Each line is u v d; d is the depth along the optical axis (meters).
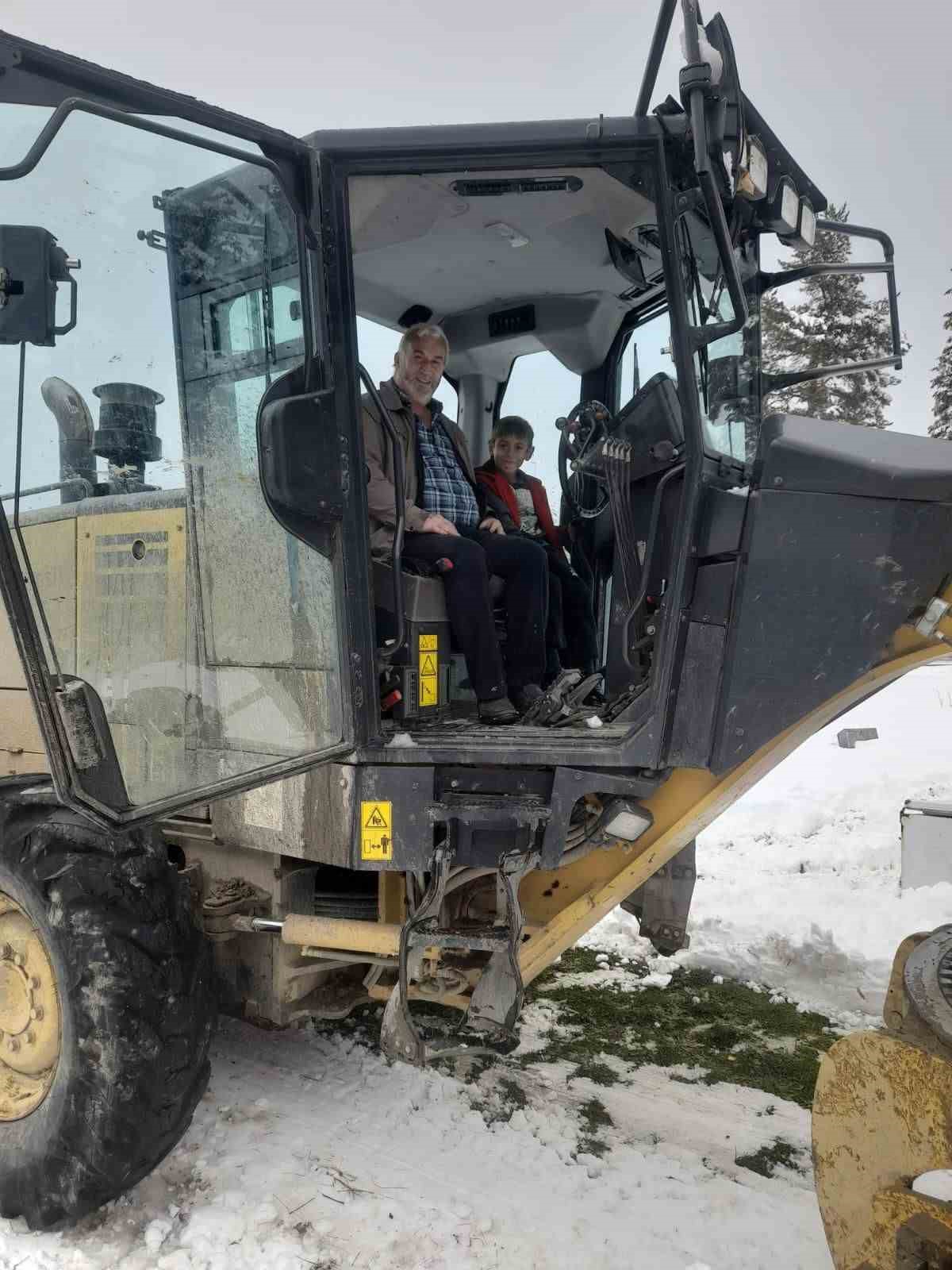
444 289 3.51
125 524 2.20
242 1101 2.78
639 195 2.64
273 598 2.37
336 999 2.84
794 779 6.76
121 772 2.13
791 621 2.21
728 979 3.73
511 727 2.60
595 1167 2.47
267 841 2.55
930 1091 1.53
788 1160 2.53
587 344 3.68
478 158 2.35
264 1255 2.12
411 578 2.76
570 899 2.60
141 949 2.21
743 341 2.92
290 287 2.36
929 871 3.95
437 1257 2.11
